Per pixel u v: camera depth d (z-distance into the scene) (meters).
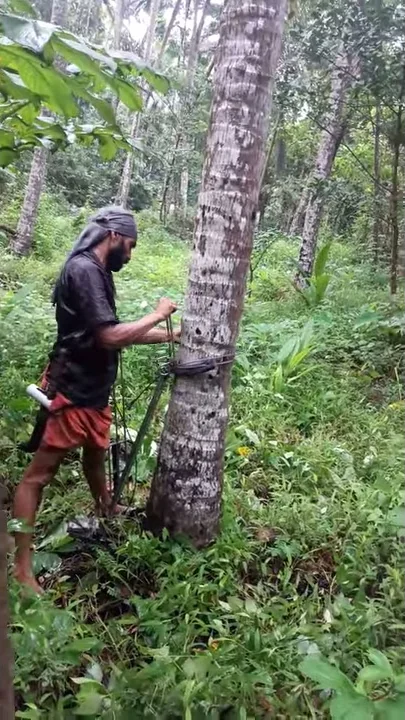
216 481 3.03
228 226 2.74
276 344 5.93
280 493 3.56
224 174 2.69
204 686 2.11
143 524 3.21
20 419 4.02
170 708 2.06
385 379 5.68
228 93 2.63
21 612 2.31
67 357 2.87
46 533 3.22
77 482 3.69
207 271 2.80
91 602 2.78
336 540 3.22
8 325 5.25
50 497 3.51
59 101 1.97
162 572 2.87
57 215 14.86
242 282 2.86
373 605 2.61
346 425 4.62
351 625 2.51
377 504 3.40
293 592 2.86
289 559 3.03
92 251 2.85
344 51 7.46
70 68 2.51
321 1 7.16
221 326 2.85
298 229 16.62
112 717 2.03
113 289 2.94
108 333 2.73
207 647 2.48
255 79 2.61
